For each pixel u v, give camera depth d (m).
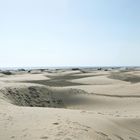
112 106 14.99
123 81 34.16
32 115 7.52
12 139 5.27
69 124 6.43
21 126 6.18
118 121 8.34
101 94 19.59
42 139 5.11
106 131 6.77
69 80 34.84
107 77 39.47
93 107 14.94
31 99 15.28
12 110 8.55
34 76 41.53
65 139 5.14
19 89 15.73
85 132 5.91
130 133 7.40
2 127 6.13
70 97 16.88
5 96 13.81
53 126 6.08
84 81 33.56
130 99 16.75
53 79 37.72
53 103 15.72
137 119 8.83
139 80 36.53
